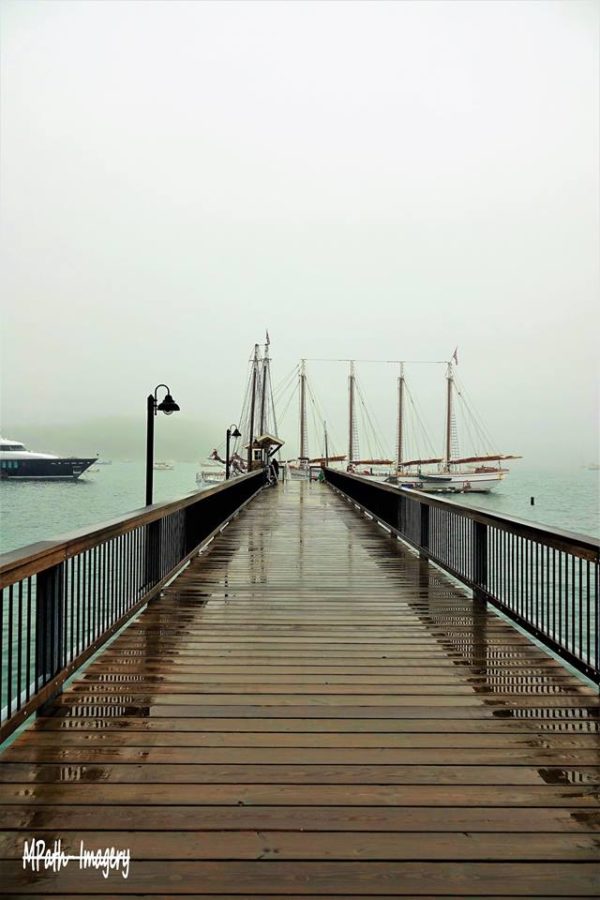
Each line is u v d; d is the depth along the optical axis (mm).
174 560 6559
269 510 15414
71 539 3166
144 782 2455
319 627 4965
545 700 3414
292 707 3270
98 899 1820
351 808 2293
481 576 5758
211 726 3006
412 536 9000
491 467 72250
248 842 2080
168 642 4504
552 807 2318
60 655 3271
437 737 2918
